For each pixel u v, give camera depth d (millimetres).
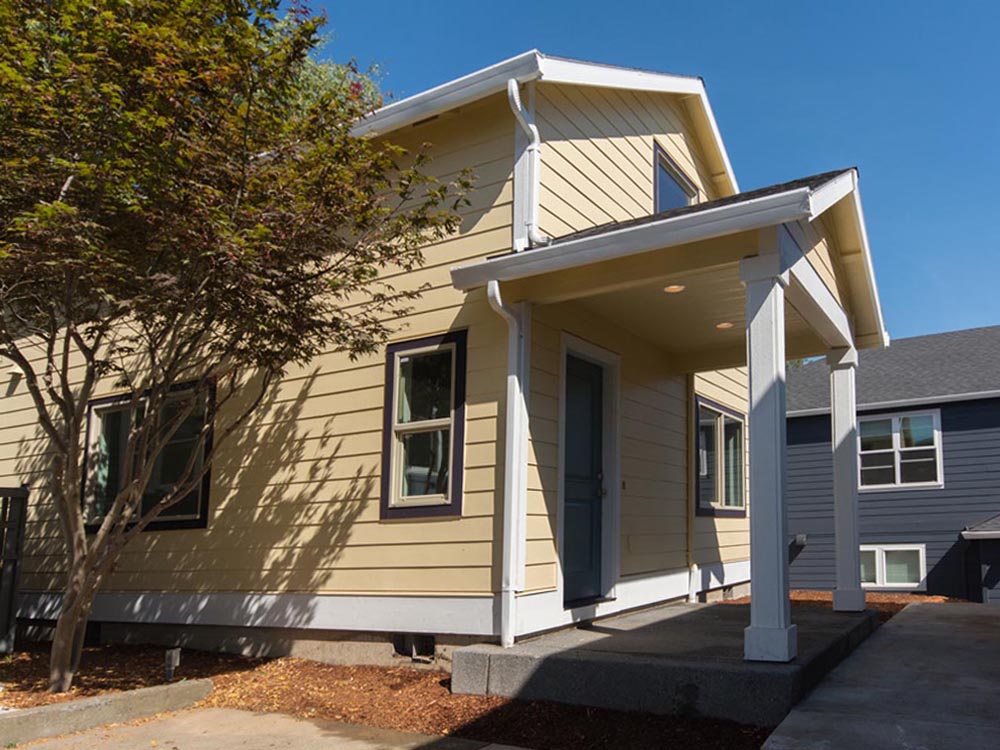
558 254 5820
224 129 5785
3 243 5254
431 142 7281
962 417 16328
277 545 7426
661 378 8742
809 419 18062
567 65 6949
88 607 6379
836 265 7664
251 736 4887
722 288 6516
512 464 6004
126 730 5074
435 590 6328
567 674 5074
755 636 4809
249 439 7875
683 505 9047
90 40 5496
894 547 16609
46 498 10039
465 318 6637
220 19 6012
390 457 6816
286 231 5871
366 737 4809
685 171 10102
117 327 7543
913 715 4238
